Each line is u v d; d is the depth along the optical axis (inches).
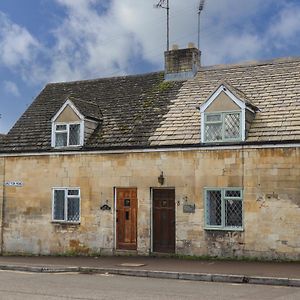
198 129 776.9
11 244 887.7
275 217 695.7
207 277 562.9
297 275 553.6
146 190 783.7
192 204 749.3
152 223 779.4
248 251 708.7
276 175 698.8
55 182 860.0
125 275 614.2
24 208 883.4
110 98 941.8
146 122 836.0
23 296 444.8
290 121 722.2
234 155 727.7
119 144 809.5
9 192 898.1
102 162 821.9
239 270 600.4
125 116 872.3
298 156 688.4
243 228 713.6
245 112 731.4
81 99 968.9
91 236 821.9
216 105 749.9
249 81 841.5
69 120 857.5
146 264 676.7
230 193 728.3
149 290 481.7
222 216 729.6
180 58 922.7
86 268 650.2
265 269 607.8
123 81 980.6
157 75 957.2
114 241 803.4
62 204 854.5
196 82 893.2
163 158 774.5
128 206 799.7
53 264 697.6
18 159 896.3
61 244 846.5
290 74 821.9
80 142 844.6
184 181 756.6
